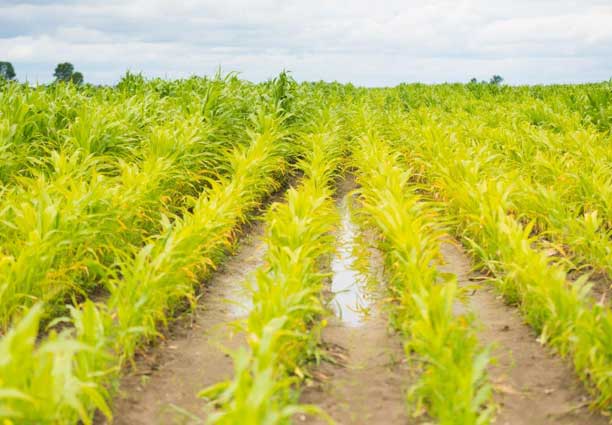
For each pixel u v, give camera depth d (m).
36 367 3.51
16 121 9.66
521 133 13.21
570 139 11.52
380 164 9.62
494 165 10.73
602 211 8.24
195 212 6.97
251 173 9.76
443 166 10.18
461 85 28.53
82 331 4.36
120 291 5.05
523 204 8.15
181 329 5.82
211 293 6.78
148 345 5.43
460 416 3.68
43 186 7.09
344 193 11.60
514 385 4.70
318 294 6.52
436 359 4.19
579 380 4.72
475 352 4.85
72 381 3.66
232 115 12.98
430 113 17.19
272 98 14.44
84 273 6.53
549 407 4.39
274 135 12.24
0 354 3.16
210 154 10.62
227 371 5.03
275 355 4.21
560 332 5.09
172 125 11.10
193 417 4.06
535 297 5.54
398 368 5.02
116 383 4.50
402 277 5.98
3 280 5.37
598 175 8.88
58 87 12.12
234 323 4.86
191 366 5.11
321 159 11.03
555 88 24.58
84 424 3.97
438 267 7.43
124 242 7.02
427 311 4.43
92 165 8.89
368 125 14.73
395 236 6.22
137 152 9.93
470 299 6.44
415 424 4.20
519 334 5.58
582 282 5.05
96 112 10.49
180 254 6.08
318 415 4.34
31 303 5.55
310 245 6.34
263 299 4.91
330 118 15.04
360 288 6.96
